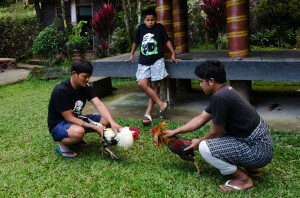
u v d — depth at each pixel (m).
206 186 2.56
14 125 4.50
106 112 3.15
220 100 2.26
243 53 4.39
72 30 10.84
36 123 4.57
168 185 2.59
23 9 15.84
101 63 5.04
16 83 8.95
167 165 2.99
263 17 10.41
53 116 3.16
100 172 2.85
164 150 3.34
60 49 10.67
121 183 2.64
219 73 2.33
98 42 12.37
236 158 2.35
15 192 2.59
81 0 12.40
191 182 2.61
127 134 2.75
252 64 3.98
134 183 2.63
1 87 8.29
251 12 11.79
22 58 14.96
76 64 2.82
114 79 8.77
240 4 4.19
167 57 5.13
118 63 4.89
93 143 3.67
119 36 10.80
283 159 2.99
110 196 2.49
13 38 14.80
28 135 4.05
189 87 6.52
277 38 10.91
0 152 3.47
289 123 4.09
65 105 2.99
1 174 2.92
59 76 9.09
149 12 4.19
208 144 2.39
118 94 6.70
